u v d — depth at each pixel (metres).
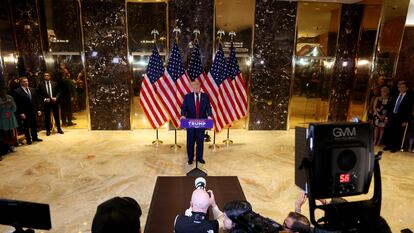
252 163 5.46
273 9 7.27
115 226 1.32
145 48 7.24
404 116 6.07
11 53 6.71
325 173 1.51
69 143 6.47
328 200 3.14
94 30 7.09
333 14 7.42
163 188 3.81
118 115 7.55
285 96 7.78
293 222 2.08
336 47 7.62
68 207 3.76
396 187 4.53
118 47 7.20
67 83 7.36
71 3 6.91
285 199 4.09
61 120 7.59
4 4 6.48
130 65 7.32
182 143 6.57
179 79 5.72
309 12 7.36
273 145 6.62
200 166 5.23
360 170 1.56
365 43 7.55
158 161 5.44
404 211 3.82
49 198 3.98
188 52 7.27
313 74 7.79
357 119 1.70
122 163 5.31
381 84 6.93
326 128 1.51
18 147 6.15
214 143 6.25
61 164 5.21
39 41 7.04
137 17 7.07
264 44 7.43
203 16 7.14
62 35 7.07
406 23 6.98
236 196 3.58
